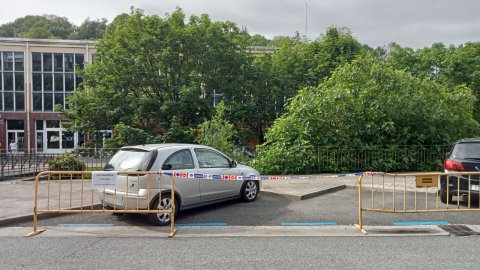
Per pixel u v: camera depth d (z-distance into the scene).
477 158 8.59
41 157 17.08
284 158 14.65
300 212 8.70
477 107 25.30
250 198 9.88
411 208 8.92
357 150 15.11
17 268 5.05
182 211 8.83
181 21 24.83
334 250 5.84
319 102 15.21
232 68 24.94
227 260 5.36
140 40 22.88
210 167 8.86
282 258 5.45
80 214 8.50
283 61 27.67
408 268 5.00
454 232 6.90
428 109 16.09
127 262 5.29
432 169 15.50
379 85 15.84
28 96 42.69
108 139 22.20
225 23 25.86
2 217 7.73
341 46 28.34
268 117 26.12
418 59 28.28
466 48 28.83
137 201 7.43
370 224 7.59
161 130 22.84
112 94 23.25
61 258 5.48
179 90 22.45
